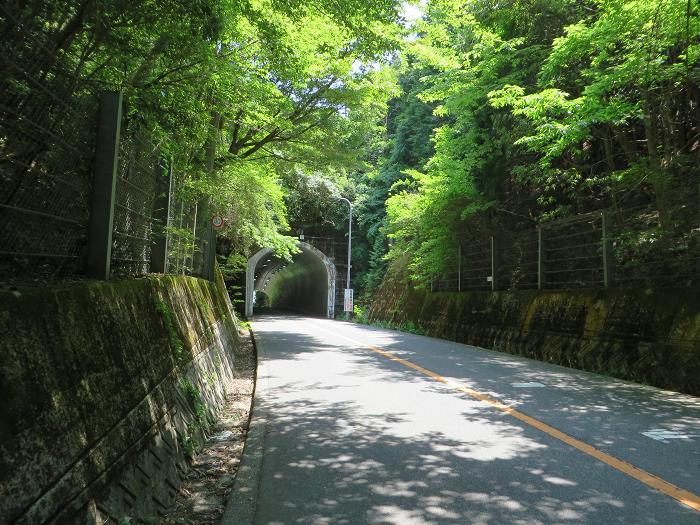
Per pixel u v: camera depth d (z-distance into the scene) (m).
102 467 2.85
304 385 8.39
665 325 9.30
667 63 11.22
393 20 9.06
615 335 10.46
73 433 2.62
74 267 3.97
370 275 37.00
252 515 3.55
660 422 6.02
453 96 16.89
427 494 3.91
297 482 4.17
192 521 3.59
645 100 11.00
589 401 7.17
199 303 8.65
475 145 18.58
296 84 12.51
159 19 5.19
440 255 21.06
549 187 15.33
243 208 16.86
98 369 3.13
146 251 6.17
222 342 10.36
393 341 16.39
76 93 3.87
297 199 34.22
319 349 13.73
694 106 12.63
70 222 3.84
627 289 10.74
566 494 3.89
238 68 9.03
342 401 7.17
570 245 14.23
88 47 4.80
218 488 4.23
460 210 19.47
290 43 9.68
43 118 3.42
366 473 4.37
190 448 4.71
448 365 10.76
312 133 15.85
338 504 3.74
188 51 6.09
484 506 3.69
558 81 13.07
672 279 10.07
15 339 2.39
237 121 12.80
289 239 23.47
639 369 9.34
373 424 5.94
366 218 37.59
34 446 2.27
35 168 3.36
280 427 5.82
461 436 5.45
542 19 14.91
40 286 2.97
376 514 3.57
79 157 3.96
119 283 4.16
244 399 7.93
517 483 4.12
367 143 18.81
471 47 16.55
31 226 3.35
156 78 6.46
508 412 6.50
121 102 4.35
